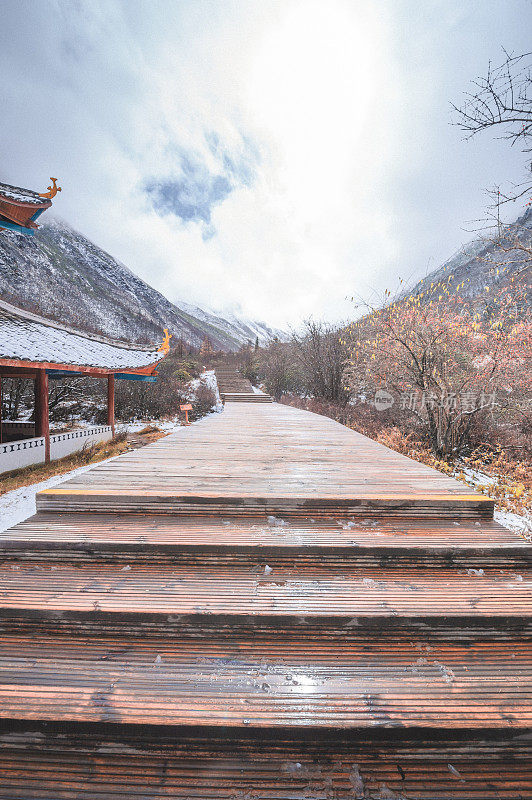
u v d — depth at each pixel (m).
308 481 2.42
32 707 1.07
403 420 8.42
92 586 1.48
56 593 1.43
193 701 1.09
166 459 3.17
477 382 6.59
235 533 1.81
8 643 1.31
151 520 1.98
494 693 1.14
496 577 1.61
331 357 13.35
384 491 2.19
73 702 1.08
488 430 7.20
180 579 1.55
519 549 1.67
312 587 1.50
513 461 6.32
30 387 16.64
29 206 7.54
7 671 1.19
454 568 1.66
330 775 1.02
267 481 2.40
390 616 1.33
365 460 3.21
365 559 1.66
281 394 20.70
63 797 0.98
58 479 7.34
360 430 8.61
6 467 8.03
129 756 1.04
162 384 23.02
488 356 6.31
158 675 1.18
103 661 1.23
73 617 1.34
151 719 1.04
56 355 8.75
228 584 1.52
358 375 9.55
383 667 1.23
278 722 1.03
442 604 1.40
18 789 1.00
